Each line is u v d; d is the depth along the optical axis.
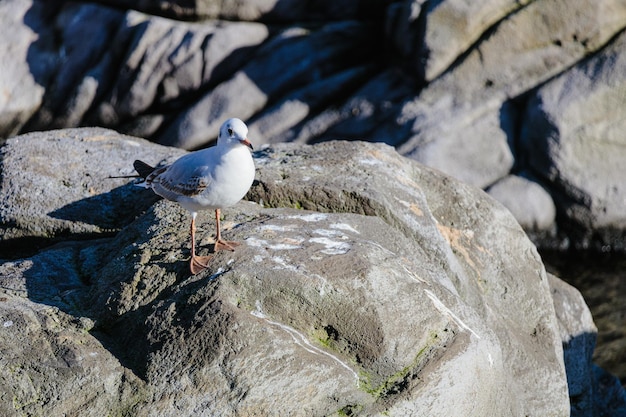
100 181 11.40
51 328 8.16
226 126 8.34
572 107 20.47
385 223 9.88
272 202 10.16
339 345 8.13
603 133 20.53
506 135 21.02
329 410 7.70
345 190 10.14
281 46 23.02
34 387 7.57
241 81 22.81
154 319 7.97
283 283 8.08
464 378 8.27
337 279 8.19
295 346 7.77
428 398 7.98
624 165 20.52
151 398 7.48
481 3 21.00
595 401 12.55
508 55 21.19
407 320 8.28
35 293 9.00
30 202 11.00
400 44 22.14
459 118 21.02
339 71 23.19
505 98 21.27
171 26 23.39
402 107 21.39
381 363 8.06
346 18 23.88
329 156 11.12
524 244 11.62
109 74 23.94
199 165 8.51
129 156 11.96
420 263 9.62
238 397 7.45
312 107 22.66
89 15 24.38
